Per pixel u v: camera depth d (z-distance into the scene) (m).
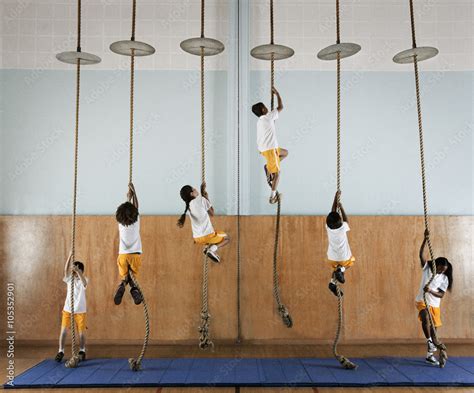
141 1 7.48
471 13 7.52
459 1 7.53
